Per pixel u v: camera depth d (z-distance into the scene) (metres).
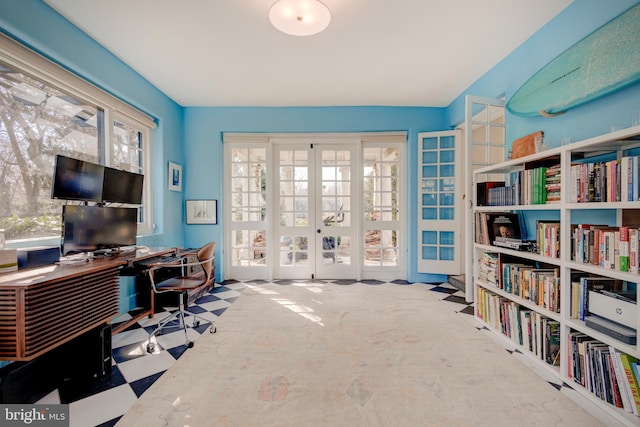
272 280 3.95
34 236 1.98
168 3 1.88
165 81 3.04
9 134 1.83
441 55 2.55
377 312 2.69
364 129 3.78
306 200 4.04
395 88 3.24
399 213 3.99
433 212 3.79
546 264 2.07
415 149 3.78
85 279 1.57
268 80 3.03
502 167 2.18
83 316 1.55
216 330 2.30
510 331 2.04
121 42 2.33
